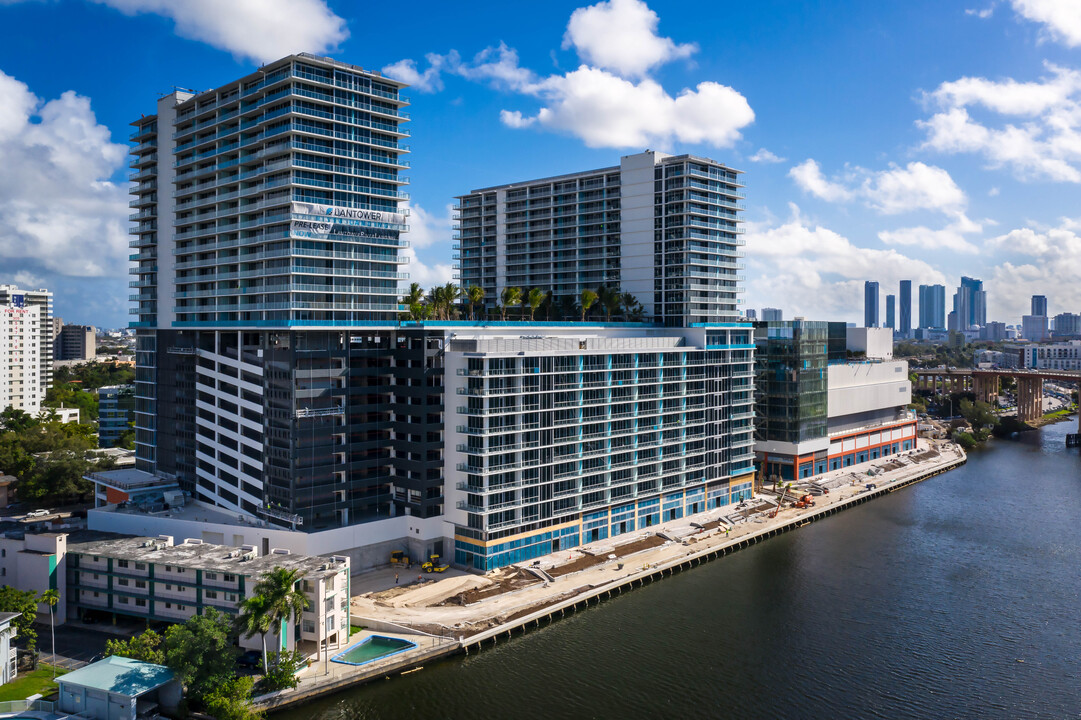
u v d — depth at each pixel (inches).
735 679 3791.8
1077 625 4451.3
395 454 5403.5
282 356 5027.1
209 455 5900.6
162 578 4057.6
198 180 6082.7
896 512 7165.4
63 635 4035.4
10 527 4761.3
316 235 5177.2
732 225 7824.8
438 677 3789.4
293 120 5147.6
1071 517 6914.4
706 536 6151.6
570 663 3954.2
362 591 4722.0
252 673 3599.9
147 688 3176.7
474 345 5044.3
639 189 7711.6
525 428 5206.7
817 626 4441.4
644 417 6117.1
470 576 4980.3
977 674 3860.7
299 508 4968.0
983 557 5738.2
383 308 5551.2
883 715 3472.0
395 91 5698.8
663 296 7524.6
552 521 5467.5
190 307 6067.9
